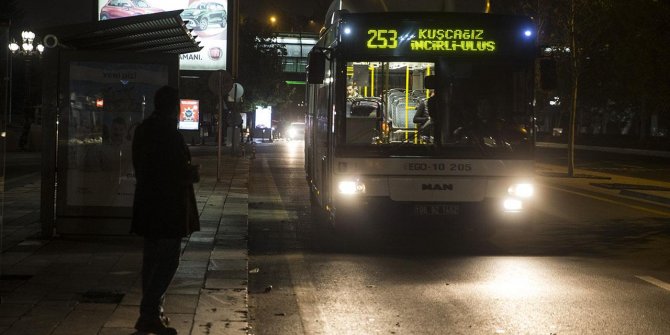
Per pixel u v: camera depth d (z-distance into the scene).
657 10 39.81
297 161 35.34
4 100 6.89
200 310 7.44
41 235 11.10
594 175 29.05
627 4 39.84
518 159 11.62
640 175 30.62
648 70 42.72
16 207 14.90
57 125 10.89
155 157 6.21
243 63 60.56
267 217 15.46
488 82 11.67
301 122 73.69
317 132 15.23
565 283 9.28
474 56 11.66
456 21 11.66
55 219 11.21
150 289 6.31
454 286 9.07
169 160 6.21
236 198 18.19
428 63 11.66
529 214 11.73
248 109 59.34
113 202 10.92
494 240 12.86
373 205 11.55
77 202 10.91
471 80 11.65
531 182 11.68
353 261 10.68
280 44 65.38
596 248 12.09
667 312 7.87
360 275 9.69
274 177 26.11
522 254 11.43
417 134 11.62
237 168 28.97
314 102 16.31
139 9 33.75
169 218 6.20
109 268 9.11
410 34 11.62
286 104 72.75
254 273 9.77
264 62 61.50
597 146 61.72
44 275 8.66
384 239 12.77
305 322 7.41
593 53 42.00
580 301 8.34
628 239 13.11
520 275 9.77
